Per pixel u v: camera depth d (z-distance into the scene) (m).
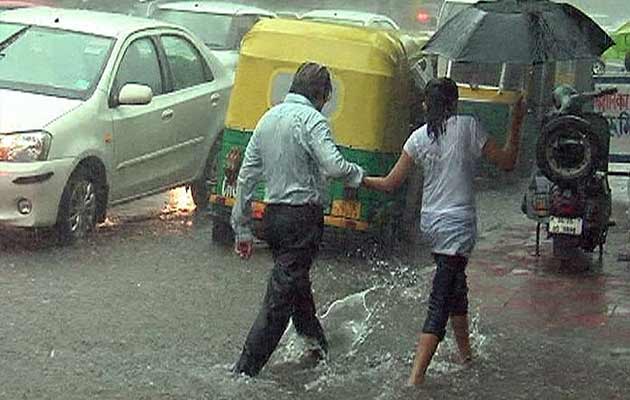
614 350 10.10
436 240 9.00
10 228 13.69
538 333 10.57
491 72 19.05
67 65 14.02
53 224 13.01
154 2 30.92
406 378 9.23
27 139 12.73
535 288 12.18
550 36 9.91
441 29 10.38
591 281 12.54
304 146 8.90
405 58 13.64
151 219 15.22
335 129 13.21
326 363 9.55
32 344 9.77
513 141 9.28
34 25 14.59
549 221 13.12
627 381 9.33
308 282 9.20
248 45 13.55
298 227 8.98
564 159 12.82
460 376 9.33
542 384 9.20
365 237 13.31
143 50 14.75
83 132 13.27
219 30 22.55
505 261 13.40
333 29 13.46
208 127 15.66
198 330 10.37
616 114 15.48
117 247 13.41
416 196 14.53
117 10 36.31
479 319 10.97
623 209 16.84
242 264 12.90
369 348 10.03
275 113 9.02
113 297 11.32
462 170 8.99
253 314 10.95
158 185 14.83
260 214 9.15
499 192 18.56
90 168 13.47
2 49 14.22
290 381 9.09
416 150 9.02
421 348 9.07
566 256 13.37
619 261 13.44
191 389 8.81
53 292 11.40
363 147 13.16
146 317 10.70
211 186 15.16
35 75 13.87
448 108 8.98
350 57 13.24
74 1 35.16
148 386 8.85
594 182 12.99
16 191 12.64
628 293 12.05
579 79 20.58
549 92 19.39
